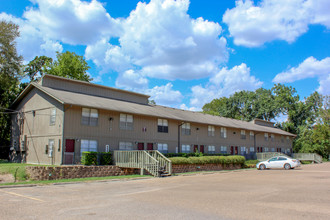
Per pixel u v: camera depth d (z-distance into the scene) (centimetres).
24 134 2884
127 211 871
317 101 7150
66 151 2320
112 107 2595
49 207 931
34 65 4822
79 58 5050
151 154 2503
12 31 3575
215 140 4072
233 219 770
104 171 2183
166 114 3291
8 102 3775
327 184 1628
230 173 2656
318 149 5947
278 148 5775
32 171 1797
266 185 1590
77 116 2438
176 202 1033
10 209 896
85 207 933
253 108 7312
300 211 870
